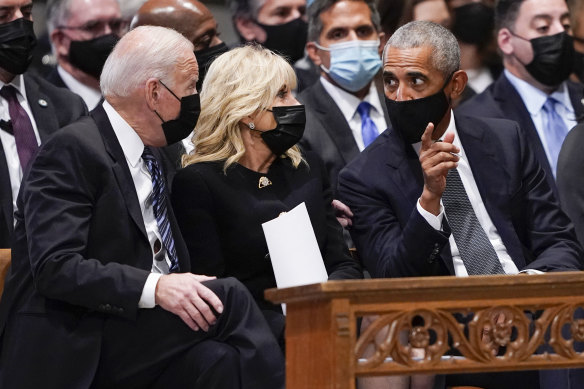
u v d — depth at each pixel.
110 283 10.34
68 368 10.49
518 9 18.80
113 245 10.91
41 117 15.42
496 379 12.37
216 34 16.66
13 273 11.07
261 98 12.20
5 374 10.61
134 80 11.36
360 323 11.81
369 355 10.68
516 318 8.15
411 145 13.23
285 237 11.59
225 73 12.41
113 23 17.91
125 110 11.45
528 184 13.59
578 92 19.16
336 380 7.49
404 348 7.79
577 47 19.92
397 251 12.09
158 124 11.49
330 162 16.50
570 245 13.27
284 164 12.66
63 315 10.65
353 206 13.34
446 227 12.07
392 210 13.18
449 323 7.93
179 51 11.52
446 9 19.48
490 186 13.38
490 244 12.79
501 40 19.14
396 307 7.77
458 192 13.06
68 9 17.81
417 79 12.73
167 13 16.30
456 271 12.93
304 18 19.67
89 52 17.78
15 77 15.39
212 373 10.21
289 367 8.19
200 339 10.55
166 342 10.59
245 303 10.43
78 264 10.42
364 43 17.50
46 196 10.71
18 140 14.98
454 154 12.56
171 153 14.36
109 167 11.04
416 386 11.51
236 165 12.30
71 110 15.76
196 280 10.50
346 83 17.52
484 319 8.02
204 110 12.45
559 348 8.24
